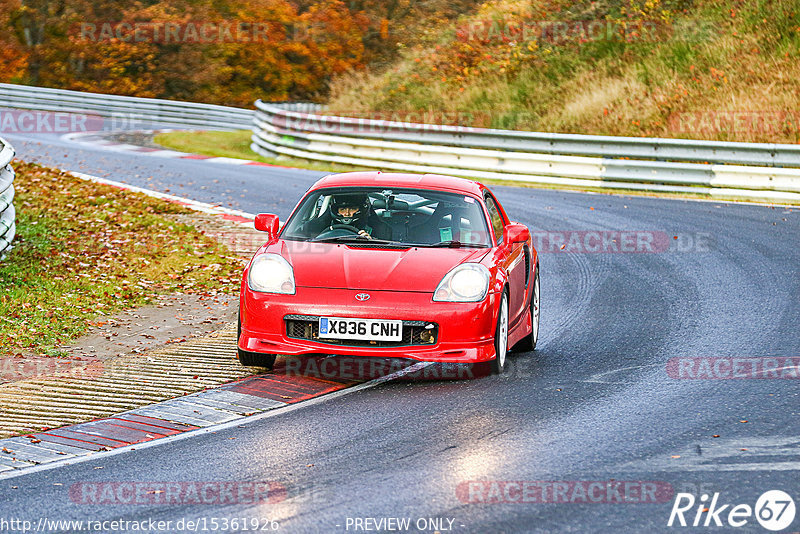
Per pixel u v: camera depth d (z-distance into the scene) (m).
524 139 45.88
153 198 36.47
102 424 13.57
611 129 55.34
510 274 16.72
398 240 16.97
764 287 23.62
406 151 48.12
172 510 10.20
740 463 11.52
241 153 59.06
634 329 19.75
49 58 97.00
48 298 21.45
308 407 14.30
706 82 57.16
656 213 35.81
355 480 11.05
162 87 97.69
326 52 98.88
